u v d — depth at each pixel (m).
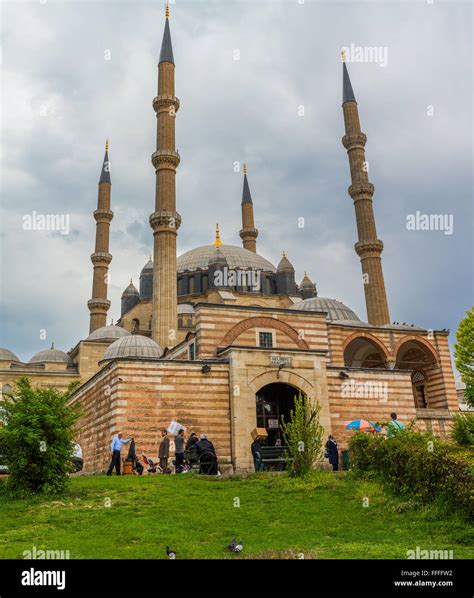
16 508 18.75
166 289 60.31
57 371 65.12
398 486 19.98
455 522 16.12
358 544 14.34
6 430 20.91
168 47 70.88
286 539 15.08
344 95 80.56
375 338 51.19
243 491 21.55
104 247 83.88
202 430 33.94
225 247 80.81
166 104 67.56
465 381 39.66
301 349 37.00
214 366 35.22
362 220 74.38
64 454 21.31
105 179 87.38
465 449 18.92
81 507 18.84
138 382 33.59
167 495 20.72
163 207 63.53
